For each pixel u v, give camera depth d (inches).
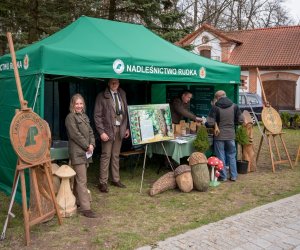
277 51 997.8
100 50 237.6
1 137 250.2
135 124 256.2
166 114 279.6
